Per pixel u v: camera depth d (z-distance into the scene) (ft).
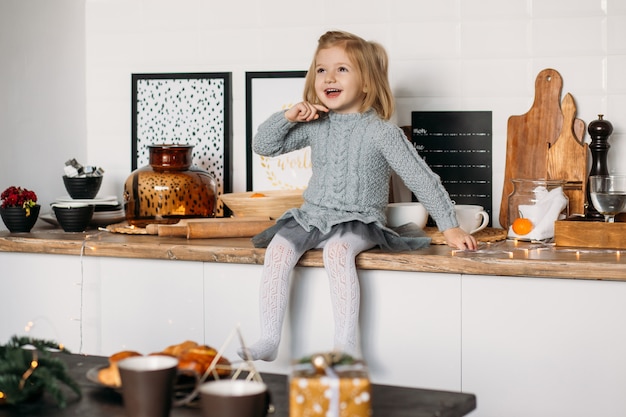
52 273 9.33
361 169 8.59
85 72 11.35
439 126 10.09
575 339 7.60
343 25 10.35
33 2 10.67
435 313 8.00
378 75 8.71
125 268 9.04
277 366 8.54
